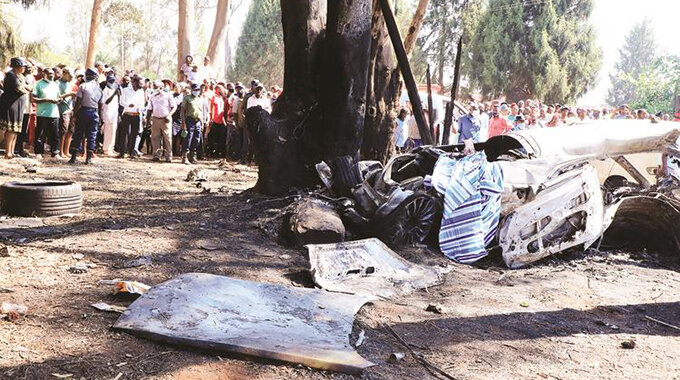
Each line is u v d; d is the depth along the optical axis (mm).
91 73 13461
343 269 5996
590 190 7582
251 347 3744
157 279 5320
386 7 10883
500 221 7242
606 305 5875
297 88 9938
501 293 5996
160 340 3850
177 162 16156
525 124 17656
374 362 3938
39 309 4301
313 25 9875
